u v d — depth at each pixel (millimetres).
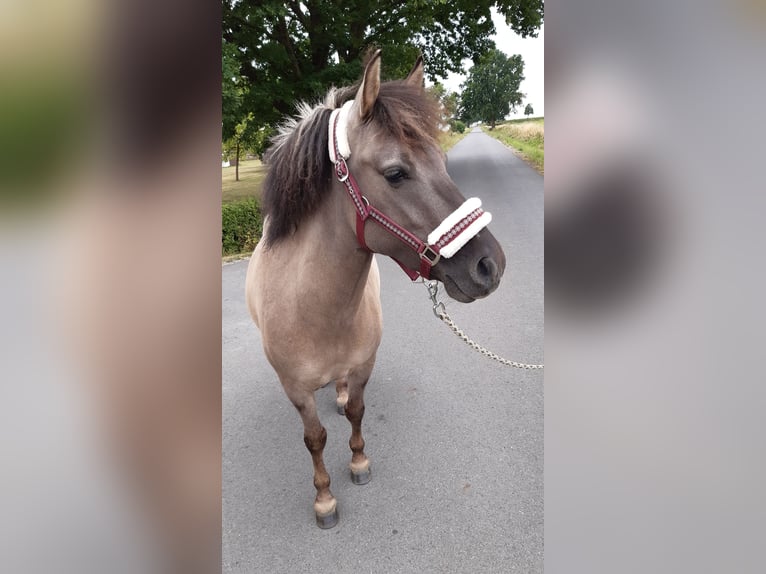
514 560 1793
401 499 2146
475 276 1270
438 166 1303
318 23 10312
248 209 7461
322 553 1899
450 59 14164
